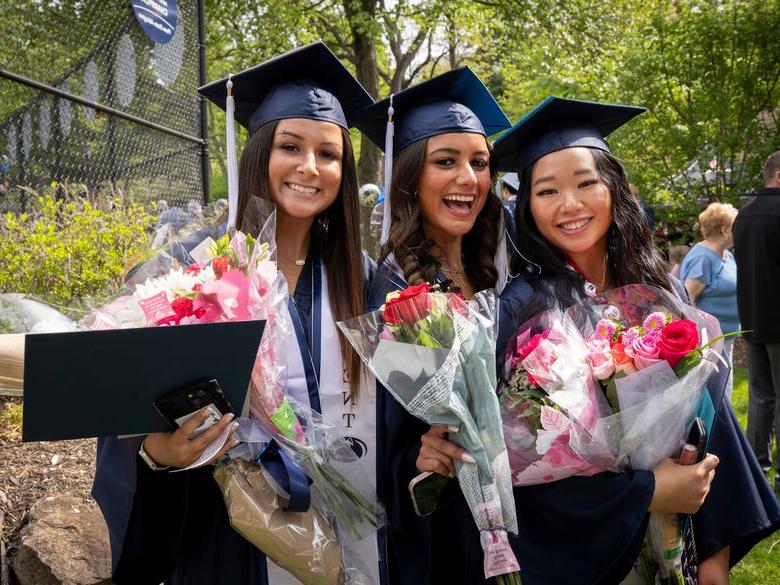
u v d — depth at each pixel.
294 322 2.14
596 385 2.03
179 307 1.77
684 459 2.02
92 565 2.95
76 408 1.60
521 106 19.67
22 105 5.24
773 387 4.78
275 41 14.10
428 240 2.47
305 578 1.93
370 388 2.18
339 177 2.22
